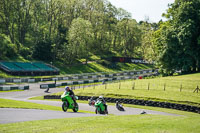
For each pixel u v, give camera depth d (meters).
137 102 40.00
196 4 66.31
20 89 62.25
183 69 66.69
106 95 44.78
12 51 94.31
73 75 93.12
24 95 54.41
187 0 68.38
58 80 81.06
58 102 40.47
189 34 63.03
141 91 45.22
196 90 43.81
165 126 13.05
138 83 54.03
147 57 100.19
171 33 66.94
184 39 64.19
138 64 132.88
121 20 150.75
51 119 15.19
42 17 118.31
